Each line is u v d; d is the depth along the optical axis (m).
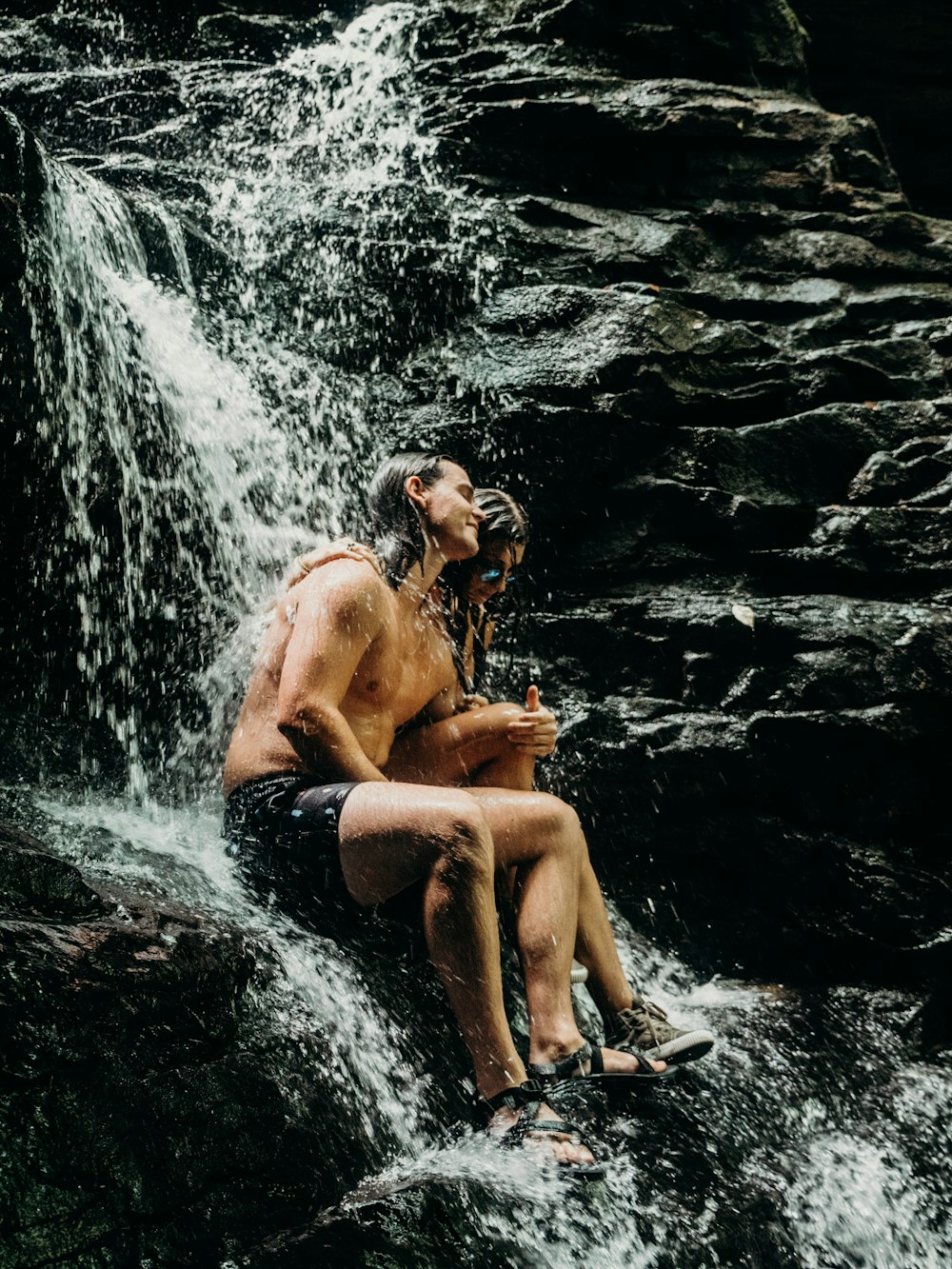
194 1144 2.38
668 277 5.93
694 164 6.35
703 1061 3.50
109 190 4.75
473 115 6.31
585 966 3.23
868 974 4.09
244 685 4.20
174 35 7.13
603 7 6.87
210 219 5.44
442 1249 2.39
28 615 3.94
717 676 4.46
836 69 8.74
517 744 3.48
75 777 3.72
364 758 3.07
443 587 3.66
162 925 2.69
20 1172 2.12
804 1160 3.31
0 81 6.57
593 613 4.69
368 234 5.63
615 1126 3.05
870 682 4.27
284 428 4.84
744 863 4.25
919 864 4.17
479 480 4.98
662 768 4.33
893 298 5.92
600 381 5.05
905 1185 3.38
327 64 6.48
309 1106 2.61
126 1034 2.40
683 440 5.01
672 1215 2.81
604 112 6.30
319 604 3.13
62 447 3.96
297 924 3.10
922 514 4.82
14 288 3.79
